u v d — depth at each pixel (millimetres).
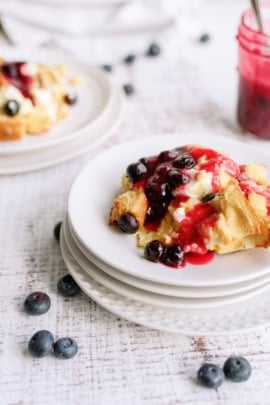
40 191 590
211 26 919
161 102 726
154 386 428
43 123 634
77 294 489
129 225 473
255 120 650
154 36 878
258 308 455
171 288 445
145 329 464
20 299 486
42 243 534
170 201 486
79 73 731
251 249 469
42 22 878
